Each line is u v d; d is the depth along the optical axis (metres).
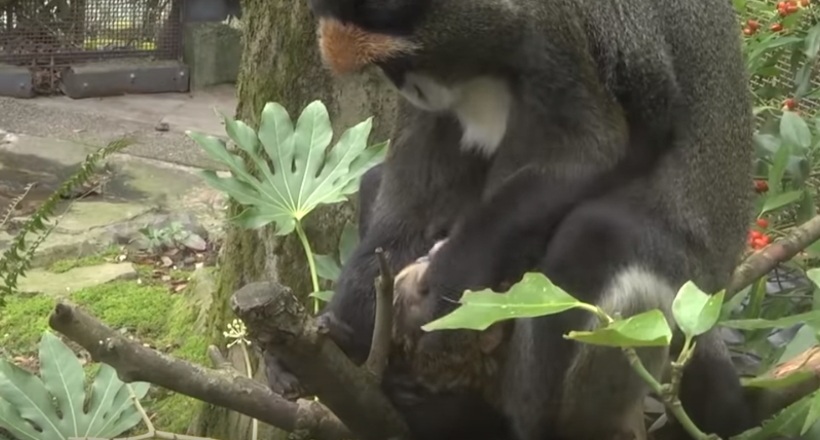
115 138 10.47
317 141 3.29
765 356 3.60
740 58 3.32
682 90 3.11
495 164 3.15
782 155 3.66
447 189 3.31
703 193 3.15
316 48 4.12
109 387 3.31
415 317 2.98
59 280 7.10
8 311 6.47
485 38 2.86
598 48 2.98
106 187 9.09
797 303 3.87
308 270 4.29
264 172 3.25
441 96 3.03
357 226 3.90
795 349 3.26
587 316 2.88
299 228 3.18
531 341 2.96
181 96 12.21
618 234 2.94
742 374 3.72
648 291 2.95
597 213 2.96
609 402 2.95
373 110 4.12
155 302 6.72
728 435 3.26
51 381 3.31
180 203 8.92
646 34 3.03
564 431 3.04
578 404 2.96
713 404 3.25
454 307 2.93
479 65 2.93
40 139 10.24
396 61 2.85
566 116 2.97
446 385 3.03
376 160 3.27
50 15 11.99
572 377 2.92
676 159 3.11
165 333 6.27
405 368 3.03
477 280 2.94
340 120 4.16
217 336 4.74
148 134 10.71
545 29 2.91
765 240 3.65
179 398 5.33
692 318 2.04
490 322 2.03
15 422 3.21
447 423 3.04
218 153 3.25
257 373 4.06
